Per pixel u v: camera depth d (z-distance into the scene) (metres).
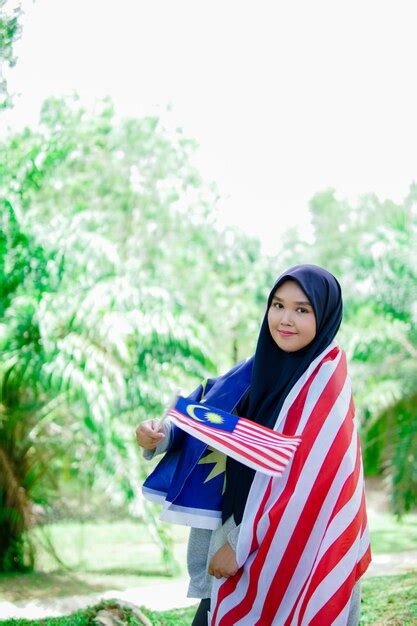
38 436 7.42
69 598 6.26
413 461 9.11
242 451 2.74
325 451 2.86
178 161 11.59
